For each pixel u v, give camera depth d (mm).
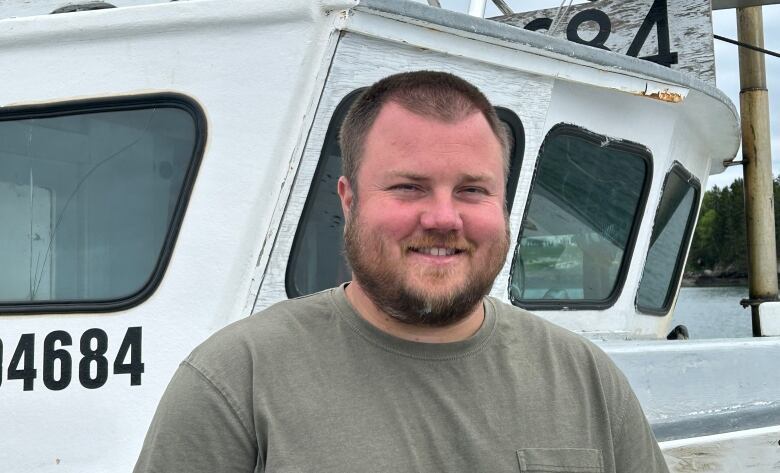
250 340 1522
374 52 2371
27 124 2445
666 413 2416
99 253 2387
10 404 2328
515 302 2920
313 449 1421
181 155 2361
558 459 1492
